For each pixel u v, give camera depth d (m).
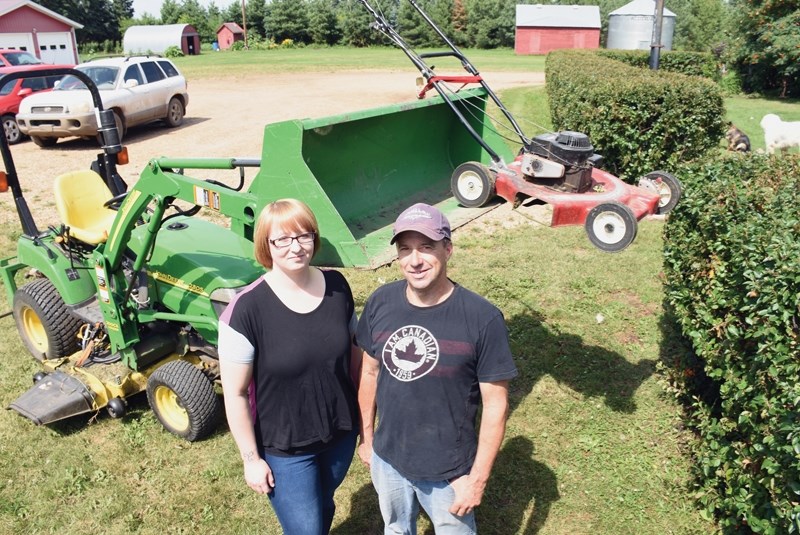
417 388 2.82
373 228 4.95
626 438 4.81
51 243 5.51
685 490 4.24
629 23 39.97
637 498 4.24
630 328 6.37
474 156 5.98
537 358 5.83
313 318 2.96
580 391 5.39
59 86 15.28
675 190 5.75
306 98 22.66
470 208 5.23
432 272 2.71
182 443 4.76
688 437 4.73
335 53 51.06
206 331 4.79
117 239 4.57
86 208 5.39
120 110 15.16
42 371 5.41
